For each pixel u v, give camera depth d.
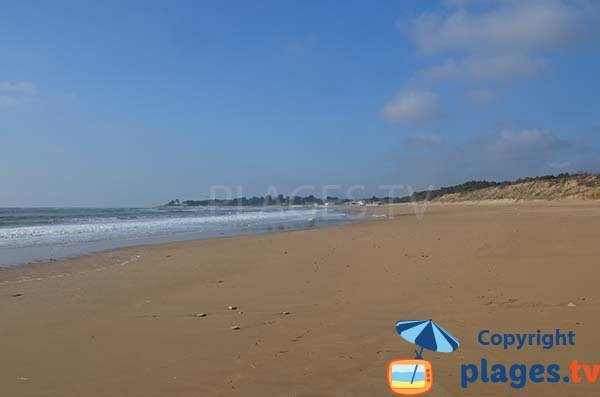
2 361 4.80
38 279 9.94
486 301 6.68
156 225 31.20
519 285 7.68
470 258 10.84
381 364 4.41
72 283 9.41
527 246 12.48
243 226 30.25
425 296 7.16
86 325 6.14
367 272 9.59
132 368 4.52
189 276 9.99
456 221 27.84
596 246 12.02
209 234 23.12
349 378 4.11
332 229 24.23
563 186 75.19
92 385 4.15
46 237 21.45
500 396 3.72
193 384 4.09
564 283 7.68
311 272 9.93
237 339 5.33
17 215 49.59
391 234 19.05
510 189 87.00
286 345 5.05
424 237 16.86
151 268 11.36
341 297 7.34
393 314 6.18
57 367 4.61
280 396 3.79
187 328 5.86
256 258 12.69
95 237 21.45
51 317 6.59
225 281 9.27
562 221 22.66
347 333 5.40
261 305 7.02
